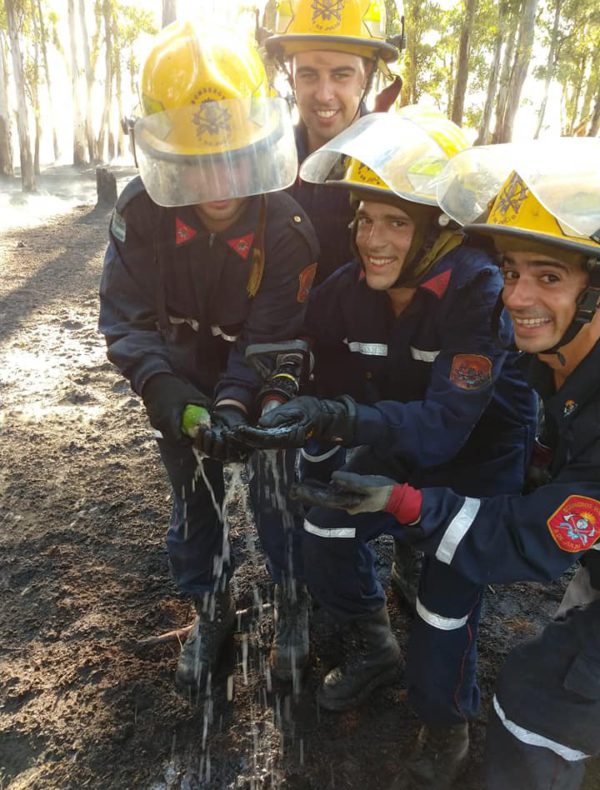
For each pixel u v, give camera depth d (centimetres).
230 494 254
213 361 219
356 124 183
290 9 235
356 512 158
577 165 133
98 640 243
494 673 234
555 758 165
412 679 184
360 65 232
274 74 250
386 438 179
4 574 275
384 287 181
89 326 574
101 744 206
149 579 274
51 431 389
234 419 191
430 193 164
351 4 222
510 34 2034
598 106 2441
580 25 2288
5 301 644
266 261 190
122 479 342
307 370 216
